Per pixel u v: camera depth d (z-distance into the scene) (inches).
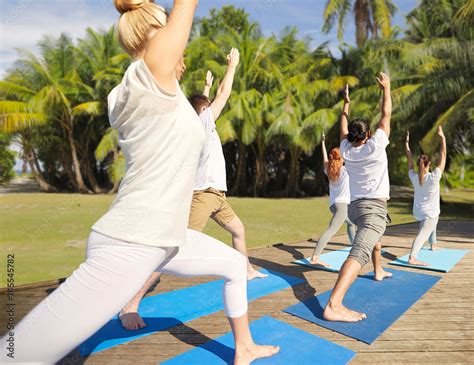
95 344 93.7
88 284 51.3
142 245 52.4
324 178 858.1
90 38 875.4
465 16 511.8
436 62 580.1
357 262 107.6
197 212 119.7
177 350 90.4
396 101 577.9
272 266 171.8
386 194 115.5
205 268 72.0
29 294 133.4
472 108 470.9
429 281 143.9
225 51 781.3
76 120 858.8
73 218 398.0
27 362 50.7
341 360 83.2
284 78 775.1
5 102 749.3
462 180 1095.0
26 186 1063.6
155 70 49.3
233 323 78.0
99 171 996.6
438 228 302.4
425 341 94.1
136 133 52.4
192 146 56.0
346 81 731.4
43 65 844.0
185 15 49.3
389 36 810.2
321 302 121.5
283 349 88.0
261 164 820.0
